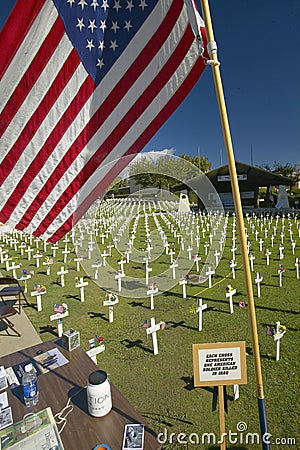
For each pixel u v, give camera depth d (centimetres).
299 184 4688
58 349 294
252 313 196
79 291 786
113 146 318
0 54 295
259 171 2823
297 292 707
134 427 190
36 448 176
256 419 330
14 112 319
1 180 341
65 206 349
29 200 349
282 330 437
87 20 290
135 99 303
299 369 412
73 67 301
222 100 180
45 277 937
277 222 1942
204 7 174
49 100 311
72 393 226
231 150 182
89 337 531
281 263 990
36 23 288
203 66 279
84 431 188
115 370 429
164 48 290
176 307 650
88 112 314
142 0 288
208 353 220
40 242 1529
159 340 511
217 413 342
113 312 638
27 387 217
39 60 299
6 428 193
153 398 370
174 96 294
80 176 335
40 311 655
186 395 374
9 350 498
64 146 326
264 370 415
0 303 704
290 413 336
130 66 298
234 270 884
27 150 331
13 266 947
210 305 653
